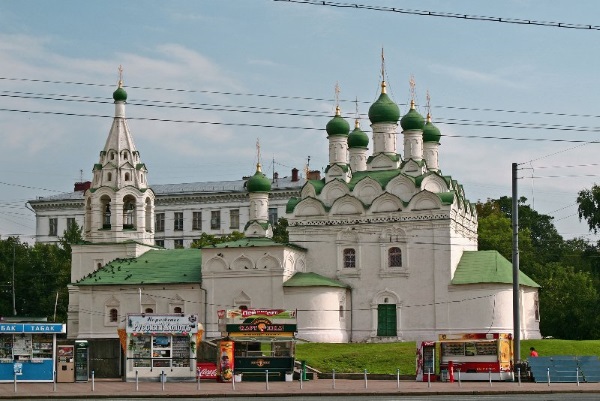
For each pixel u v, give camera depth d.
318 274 88.12
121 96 97.50
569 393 50.03
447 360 61.12
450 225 84.62
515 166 60.38
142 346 62.38
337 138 92.69
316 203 89.38
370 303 86.50
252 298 85.44
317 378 66.38
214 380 63.03
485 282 82.56
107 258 94.56
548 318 103.06
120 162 96.25
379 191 88.06
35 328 59.62
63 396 48.84
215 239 122.38
